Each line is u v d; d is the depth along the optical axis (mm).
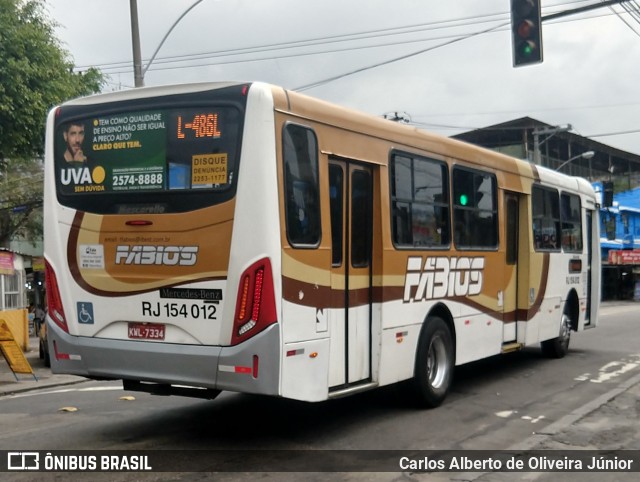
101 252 6480
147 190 6297
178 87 6262
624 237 48625
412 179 7949
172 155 6211
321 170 6426
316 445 6648
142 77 15430
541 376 10750
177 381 6039
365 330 7191
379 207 7309
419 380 8000
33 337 24125
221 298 5867
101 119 6617
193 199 6051
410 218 7859
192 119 6145
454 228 8797
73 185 6719
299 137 6203
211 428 7316
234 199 5867
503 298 10234
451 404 8625
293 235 6031
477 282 9359
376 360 7250
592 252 14508
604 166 57344
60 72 14219
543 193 11609
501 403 8727
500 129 45469
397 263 7547
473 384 10039
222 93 6039
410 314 7797
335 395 6500
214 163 5996
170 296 6098
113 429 7305
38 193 33625
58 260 6742
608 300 45688
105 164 6551
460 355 8938
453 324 8734
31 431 7273
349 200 6992
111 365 6395
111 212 6477
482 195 9586
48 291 6855
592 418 7949
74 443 6723
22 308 18781
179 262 6066
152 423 7586
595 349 14242
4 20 12914
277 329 5789
